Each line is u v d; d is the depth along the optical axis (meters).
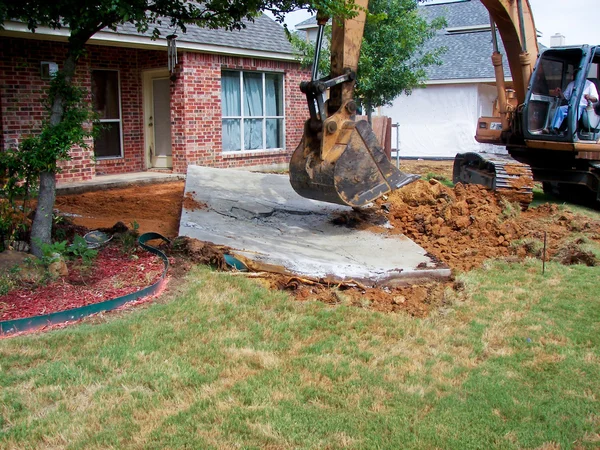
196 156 13.58
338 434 3.34
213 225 7.63
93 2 5.39
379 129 13.99
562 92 11.12
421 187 9.45
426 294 5.82
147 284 5.47
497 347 4.64
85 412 3.45
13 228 5.97
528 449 3.27
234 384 3.85
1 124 10.80
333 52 7.11
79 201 10.08
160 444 3.17
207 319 4.88
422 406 3.70
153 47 12.45
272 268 6.12
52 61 11.45
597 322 5.15
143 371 3.95
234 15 6.68
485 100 22.58
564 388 3.96
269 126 15.85
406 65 14.09
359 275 5.97
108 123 13.35
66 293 5.16
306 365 4.16
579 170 11.45
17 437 3.20
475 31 26.00
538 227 8.48
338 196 6.77
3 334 4.45
